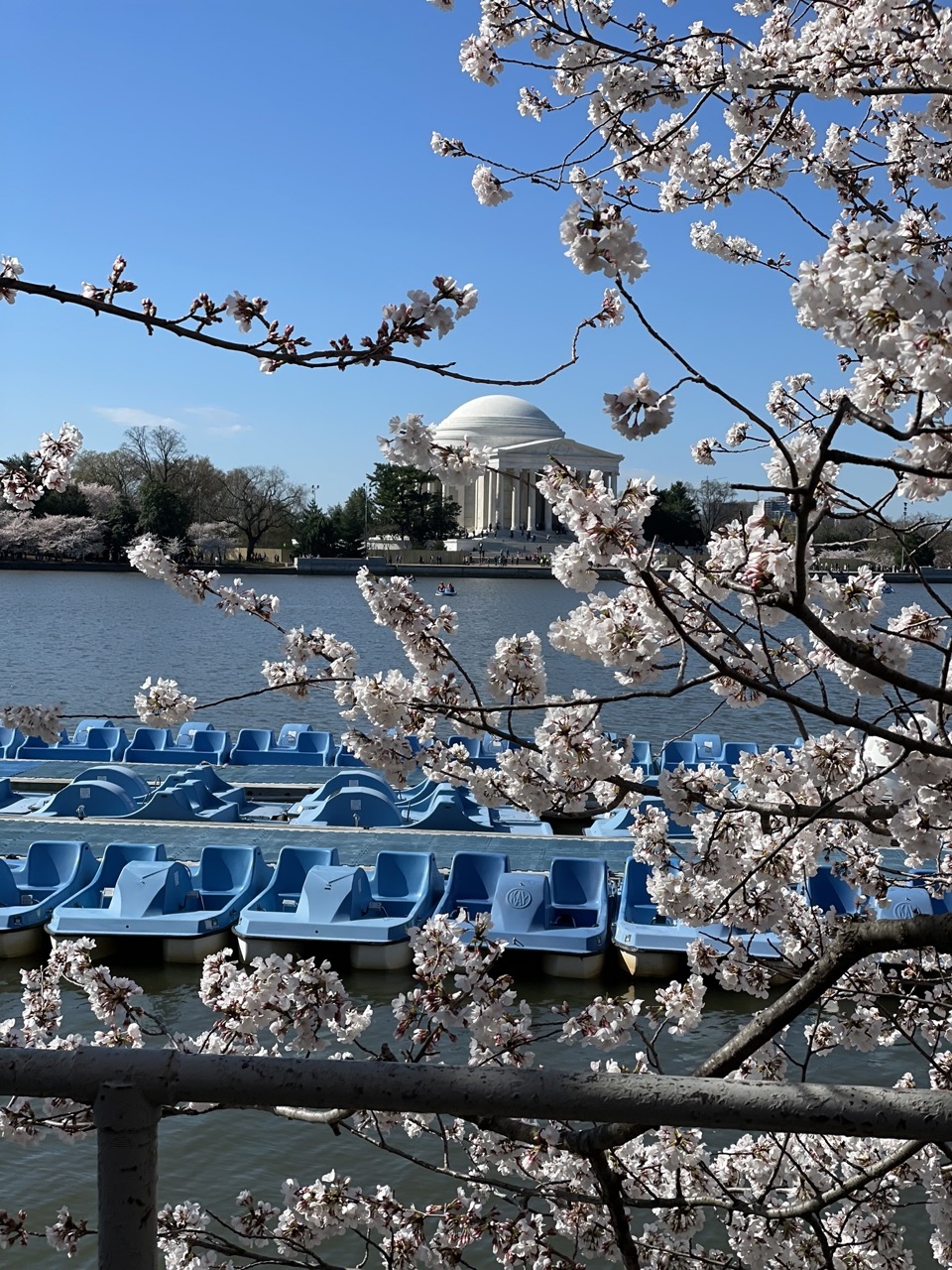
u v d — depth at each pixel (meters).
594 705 5.66
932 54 7.37
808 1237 6.61
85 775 29.03
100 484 149.75
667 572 5.43
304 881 22.05
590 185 5.47
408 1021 5.85
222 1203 12.59
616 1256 6.43
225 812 27.41
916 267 3.59
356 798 26.73
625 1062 16.20
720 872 6.71
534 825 27.39
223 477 155.75
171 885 21.33
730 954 7.45
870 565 6.05
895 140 8.38
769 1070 7.18
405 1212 6.32
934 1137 2.98
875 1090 3.02
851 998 7.30
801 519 4.11
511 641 5.96
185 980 19.84
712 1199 5.13
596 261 4.61
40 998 7.17
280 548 164.88
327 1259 11.76
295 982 5.95
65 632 80.25
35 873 22.81
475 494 183.62
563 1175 6.32
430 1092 3.04
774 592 4.52
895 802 5.94
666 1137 6.58
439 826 26.16
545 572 143.38
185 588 7.24
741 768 6.92
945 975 7.46
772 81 7.55
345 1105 3.04
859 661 4.32
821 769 6.64
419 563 152.38
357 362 4.19
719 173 8.45
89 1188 12.80
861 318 3.68
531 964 19.98
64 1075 2.99
